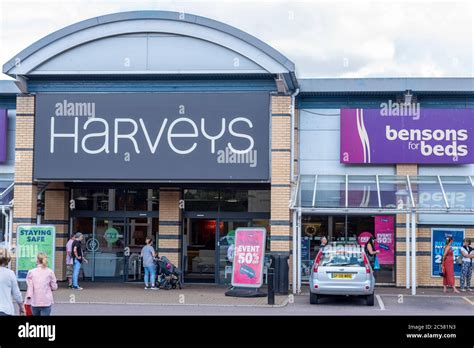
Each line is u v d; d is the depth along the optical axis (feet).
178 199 78.23
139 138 70.03
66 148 70.69
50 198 79.05
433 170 76.89
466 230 75.72
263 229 66.44
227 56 69.05
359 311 55.47
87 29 70.13
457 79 75.15
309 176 76.48
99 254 80.28
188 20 68.90
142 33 70.18
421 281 75.87
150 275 76.74
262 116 69.05
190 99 69.87
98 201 80.79
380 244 77.25
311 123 78.48
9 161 79.41
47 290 38.24
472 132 75.66
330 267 58.95
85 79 71.51
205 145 69.41
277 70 67.72
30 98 71.46
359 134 76.69
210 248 78.79
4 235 78.69
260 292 65.21
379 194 71.31
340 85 76.48
